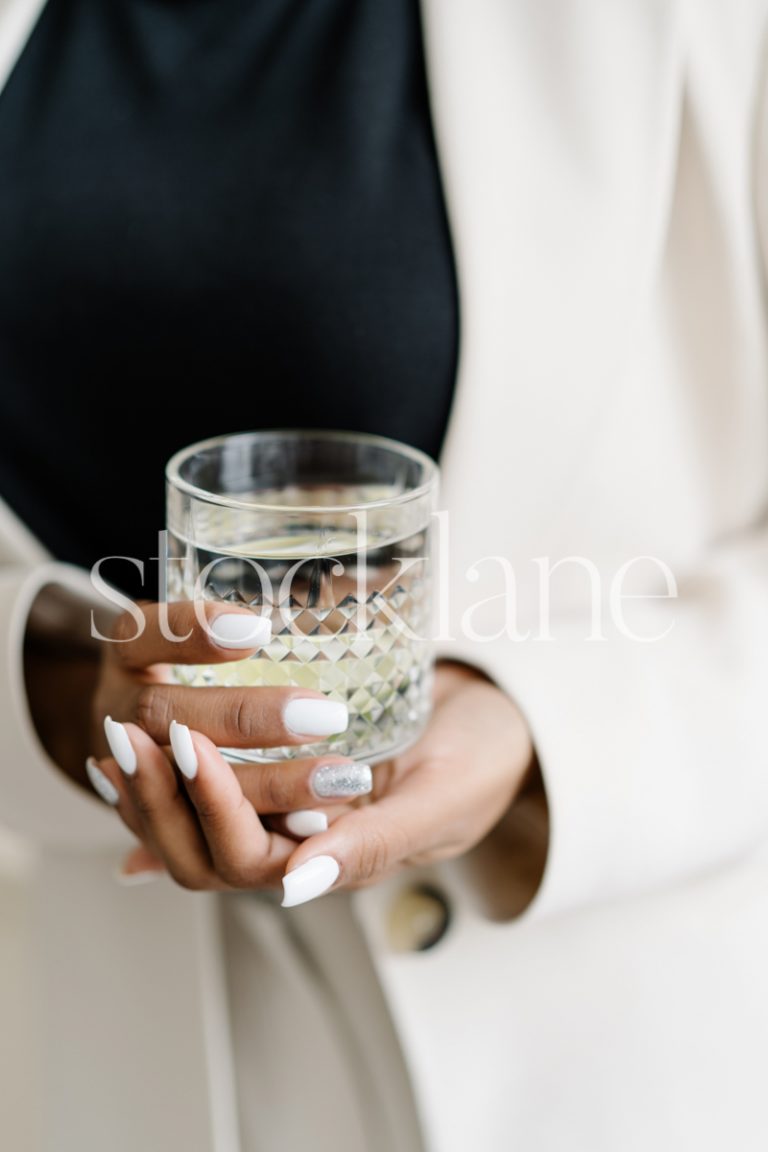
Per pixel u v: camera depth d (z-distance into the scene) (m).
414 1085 0.58
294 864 0.42
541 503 0.58
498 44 0.56
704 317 0.58
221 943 0.66
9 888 0.98
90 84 0.60
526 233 0.55
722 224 0.56
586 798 0.52
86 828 0.60
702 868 0.57
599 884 0.55
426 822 0.45
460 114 0.55
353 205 0.56
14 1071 0.91
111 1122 0.65
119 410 0.62
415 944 0.58
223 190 0.57
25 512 0.66
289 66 0.58
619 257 0.55
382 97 0.57
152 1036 0.64
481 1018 0.58
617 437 0.59
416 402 0.58
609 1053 0.59
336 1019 0.64
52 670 0.59
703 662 0.56
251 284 0.57
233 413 0.61
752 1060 0.59
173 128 0.59
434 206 0.57
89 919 0.65
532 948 0.59
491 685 0.55
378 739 0.45
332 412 0.59
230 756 0.45
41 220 0.59
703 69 0.56
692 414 0.60
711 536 0.63
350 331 0.57
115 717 0.47
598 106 0.55
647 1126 0.59
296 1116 0.65
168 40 0.60
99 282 0.59
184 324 0.59
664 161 0.55
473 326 0.55
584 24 0.55
